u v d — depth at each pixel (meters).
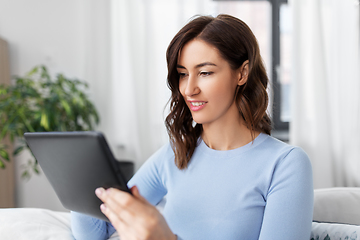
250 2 2.97
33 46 2.58
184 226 0.84
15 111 2.11
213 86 0.79
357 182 2.64
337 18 2.66
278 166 0.78
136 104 2.59
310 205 0.73
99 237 0.93
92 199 0.63
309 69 2.67
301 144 2.69
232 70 0.81
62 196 0.71
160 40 2.62
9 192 2.46
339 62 2.67
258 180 0.79
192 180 0.87
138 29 2.59
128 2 2.54
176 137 0.91
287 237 0.70
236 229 0.77
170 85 0.89
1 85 2.16
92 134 0.55
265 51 3.03
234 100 0.84
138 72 2.61
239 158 0.83
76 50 2.62
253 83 0.82
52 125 2.20
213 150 0.88
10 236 0.91
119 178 0.56
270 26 2.99
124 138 2.65
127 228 0.57
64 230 0.99
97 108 2.59
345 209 1.02
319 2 2.60
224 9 2.95
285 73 3.04
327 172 2.65
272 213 0.73
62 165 0.63
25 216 1.02
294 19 2.63
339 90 2.68
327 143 2.64
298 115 2.67
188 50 0.80
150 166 0.98
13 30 2.56
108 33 2.54
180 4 2.60
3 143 2.40
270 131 0.91
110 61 2.56
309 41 2.66
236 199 0.79
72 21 2.60
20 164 2.61
